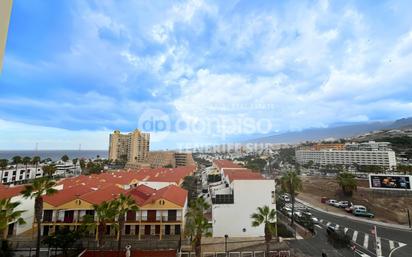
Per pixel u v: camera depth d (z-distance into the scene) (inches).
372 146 7652.6
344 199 3053.6
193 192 2805.1
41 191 1235.2
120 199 1403.8
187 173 3447.3
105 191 1914.4
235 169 2696.9
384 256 1457.9
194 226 1195.9
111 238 1593.3
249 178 1831.9
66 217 1611.7
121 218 1357.0
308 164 6968.5
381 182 2878.9
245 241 1588.3
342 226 2105.1
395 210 2495.1
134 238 1593.3
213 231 1696.6
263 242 1593.3
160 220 1642.5
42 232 1593.3
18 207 1691.7
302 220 2100.1
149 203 1664.6
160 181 2603.3
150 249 1419.8
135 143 6899.6
